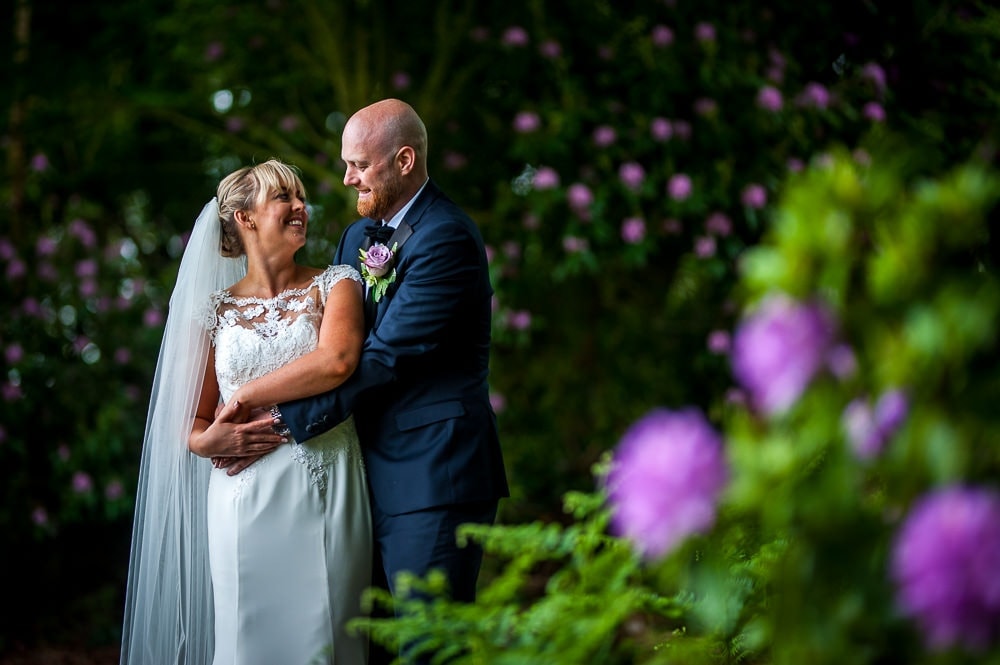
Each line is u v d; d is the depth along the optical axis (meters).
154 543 4.21
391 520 4.08
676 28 6.86
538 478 7.64
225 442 3.99
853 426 1.79
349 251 4.50
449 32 7.21
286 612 4.01
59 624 6.32
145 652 4.20
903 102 6.74
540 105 6.86
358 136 4.14
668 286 7.82
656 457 1.83
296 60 7.70
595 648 2.30
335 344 3.99
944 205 1.78
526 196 6.95
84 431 6.64
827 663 1.79
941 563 1.52
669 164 6.59
